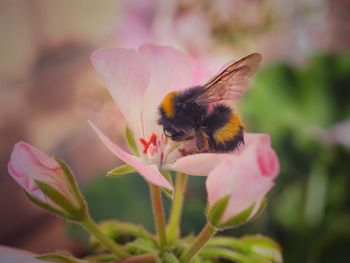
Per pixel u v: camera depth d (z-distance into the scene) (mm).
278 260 156
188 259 141
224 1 359
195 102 136
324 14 408
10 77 325
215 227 131
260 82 304
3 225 321
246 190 125
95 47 351
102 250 164
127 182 257
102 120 344
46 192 136
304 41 406
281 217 250
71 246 309
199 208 233
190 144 140
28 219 326
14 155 133
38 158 134
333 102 296
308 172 266
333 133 291
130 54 134
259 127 292
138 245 149
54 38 337
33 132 336
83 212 141
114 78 134
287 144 278
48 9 332
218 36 363
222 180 125
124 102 136
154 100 141
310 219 249
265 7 378
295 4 396
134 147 141
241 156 123
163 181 125
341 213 249
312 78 302
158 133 141
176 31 357
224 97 138
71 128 345
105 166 349
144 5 353
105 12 350
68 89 344
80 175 343
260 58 136
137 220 246
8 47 323
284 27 395
